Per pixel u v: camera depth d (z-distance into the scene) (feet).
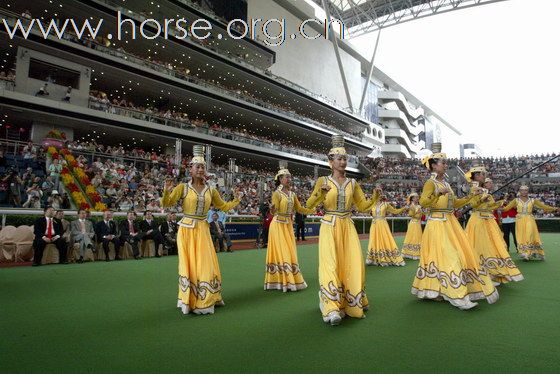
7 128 72.79
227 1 111.45
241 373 8.84
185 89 91.45
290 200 20.81
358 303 13.62
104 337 11.62
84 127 77.15
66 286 20.53
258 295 18.49
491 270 20.80
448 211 16.63
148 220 38.11
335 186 14.35
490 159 131.75
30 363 9.45
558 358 9.68
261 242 55.52
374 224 31.50
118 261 33.01
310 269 28.25
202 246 15.55
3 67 77.05
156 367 9.22
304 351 10.30
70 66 73.87
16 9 75.72
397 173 135.13
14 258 32.89
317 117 153.48
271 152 111.14
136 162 61.26
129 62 80.33
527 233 32.17
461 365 9.21
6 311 14.93
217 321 13.51
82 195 47.24
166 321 13.51
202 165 16.35
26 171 47.78
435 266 16.15
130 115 80.23
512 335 11.58
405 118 238.89
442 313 14.34
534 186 109.40
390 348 10.48
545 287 19.94
